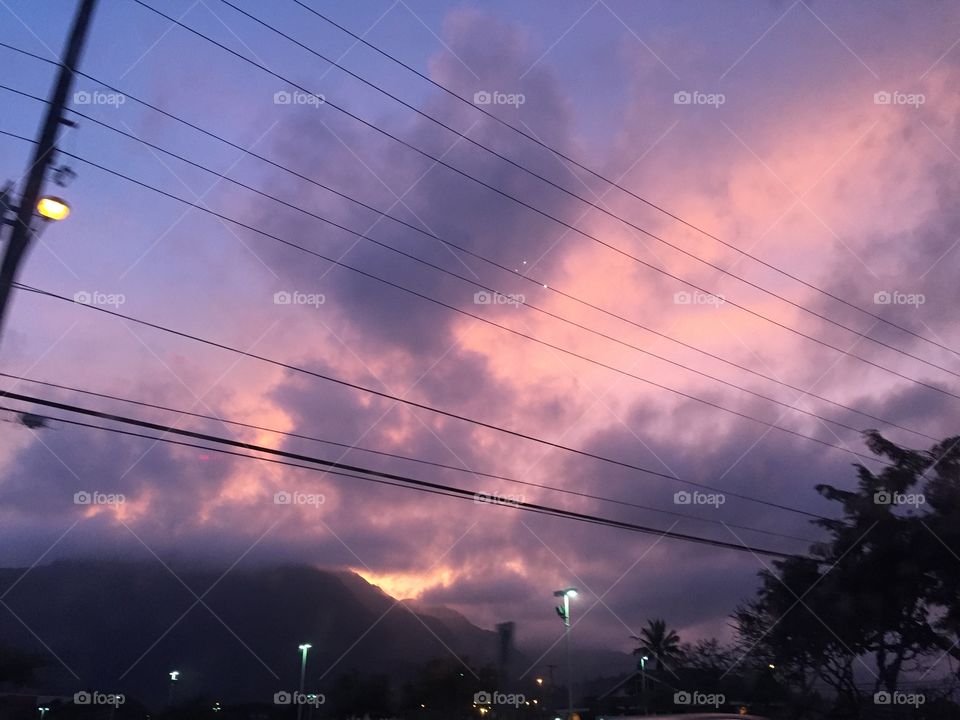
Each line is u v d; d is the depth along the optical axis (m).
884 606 30.09
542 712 38.94
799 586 32.22
